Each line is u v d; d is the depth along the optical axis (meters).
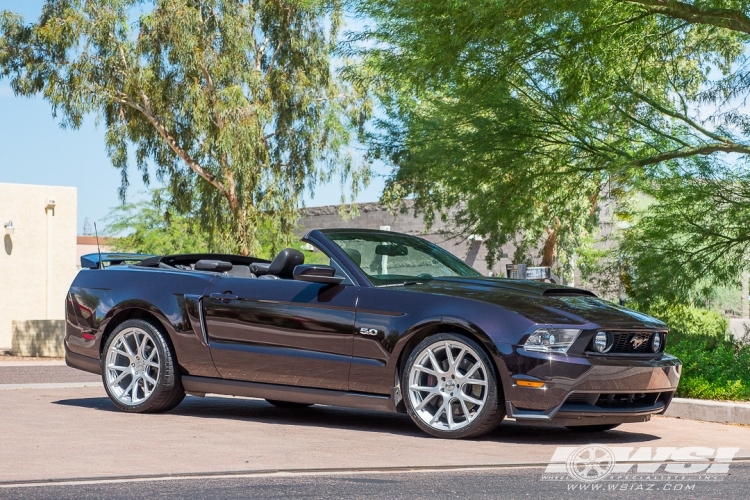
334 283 7.09
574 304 6.84
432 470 5.31
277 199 26.16
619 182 12.24
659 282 12.08
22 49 25.69
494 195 13.16
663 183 12.02
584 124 12.48
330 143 26.44
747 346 10.60
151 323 8.02
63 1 25.72
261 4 26.33
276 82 26.19
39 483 4.70
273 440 6.37
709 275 12.16
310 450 5.93
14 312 24.64
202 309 7.75
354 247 7.42
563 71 11.87
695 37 13.03
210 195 27.06
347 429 7.11
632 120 12.50
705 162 12.10
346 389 7.06
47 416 7.59
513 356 6.39
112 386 8.12
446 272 7.62
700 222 12.23
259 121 24.77
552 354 6.36
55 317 25.27
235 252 25.94
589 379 6.39
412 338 6.79
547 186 13.14
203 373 7.75
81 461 5.36
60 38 24.86
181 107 25.33
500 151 12.91
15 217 24.75
